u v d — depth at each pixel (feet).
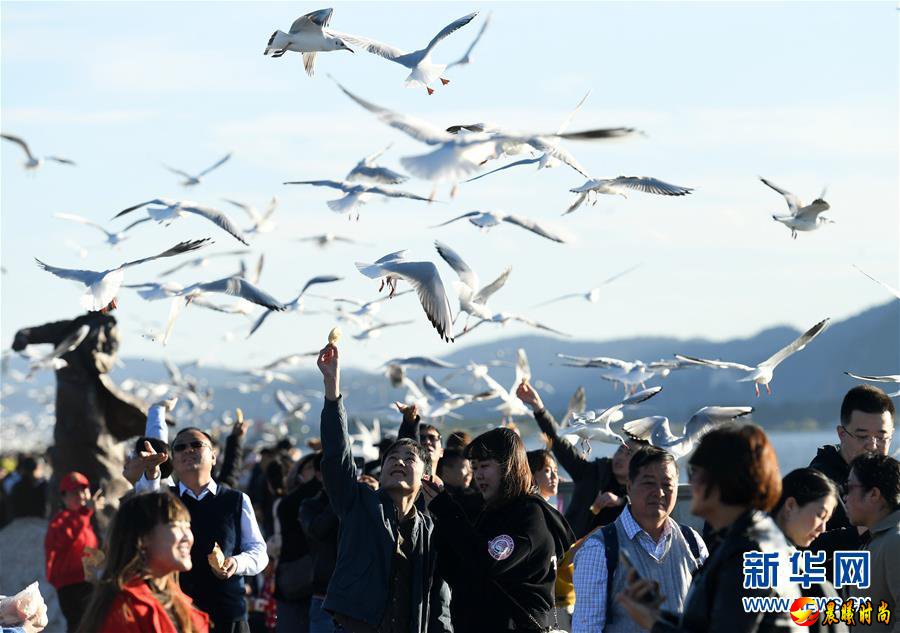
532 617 27.76
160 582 21.44
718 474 19.74
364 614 27.94
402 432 37.63
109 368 68.54
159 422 38.32
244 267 42.55
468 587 28.09
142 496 21.31
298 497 42.83
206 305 40.93
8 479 95.50
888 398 31.32
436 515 28.48
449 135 29.40
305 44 36.37
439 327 33.68
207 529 32.40
